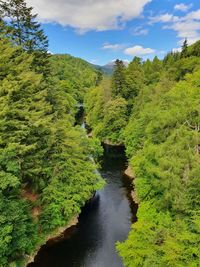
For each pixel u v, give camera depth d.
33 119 24.78
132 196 35.22
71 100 73.31
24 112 23.92
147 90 51.88
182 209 18.53
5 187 19.38
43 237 25.83
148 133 32.50
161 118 30.11
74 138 29.72
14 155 20.91
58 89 36.59
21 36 32.28
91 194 33.38
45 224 26.05
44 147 26.62
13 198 22.09
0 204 18.98
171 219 19.36
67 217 28.47
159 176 22.69
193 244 15.66
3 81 24.05
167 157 23.59
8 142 21.69
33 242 23.75
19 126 23.08
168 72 54.41
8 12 31.41
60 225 27.12
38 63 33.25
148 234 17.78
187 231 16.56
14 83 23.94
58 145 27.56
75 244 25.86
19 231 20.39
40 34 33.03
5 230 18.64
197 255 14.88
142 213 23.81
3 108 22.22
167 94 36.31
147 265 15.86
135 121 45.47
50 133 26.83
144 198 26.91
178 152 23.53
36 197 26.66
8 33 29.84
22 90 25.92
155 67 75.62
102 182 30.44
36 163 25.08
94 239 26.62
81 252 24.83
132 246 17.48
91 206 32.97
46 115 30.39
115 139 58.81
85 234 27.36
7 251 19.89
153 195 25.30
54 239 26.36
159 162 24.08
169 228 18.09
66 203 26.14
